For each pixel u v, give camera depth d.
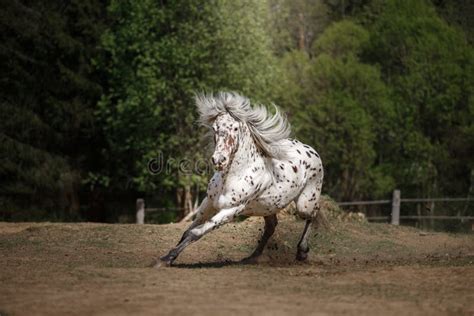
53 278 7.80
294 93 29.36
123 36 24.45
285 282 7.70
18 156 26.91
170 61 23.52
